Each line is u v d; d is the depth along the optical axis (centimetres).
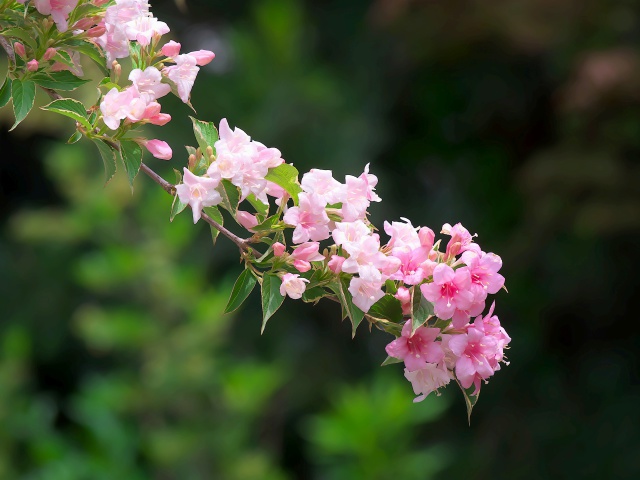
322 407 1066
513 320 1093
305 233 205
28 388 890
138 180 762
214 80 1080
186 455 672
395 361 212
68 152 760
